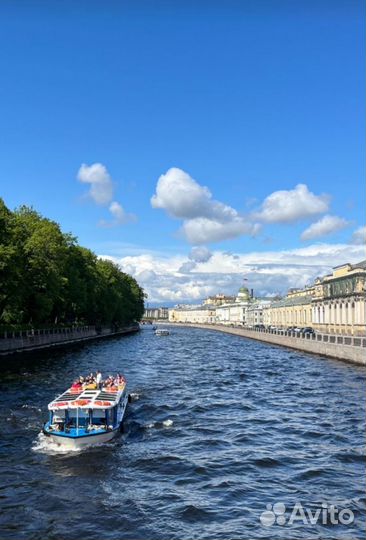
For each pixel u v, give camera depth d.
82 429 23.55
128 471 20.14
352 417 29.67
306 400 35.28
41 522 15.73
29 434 24.86
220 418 29.58
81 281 91.62
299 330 102.88
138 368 54.53
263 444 24.09
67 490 18.16
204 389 40.34
